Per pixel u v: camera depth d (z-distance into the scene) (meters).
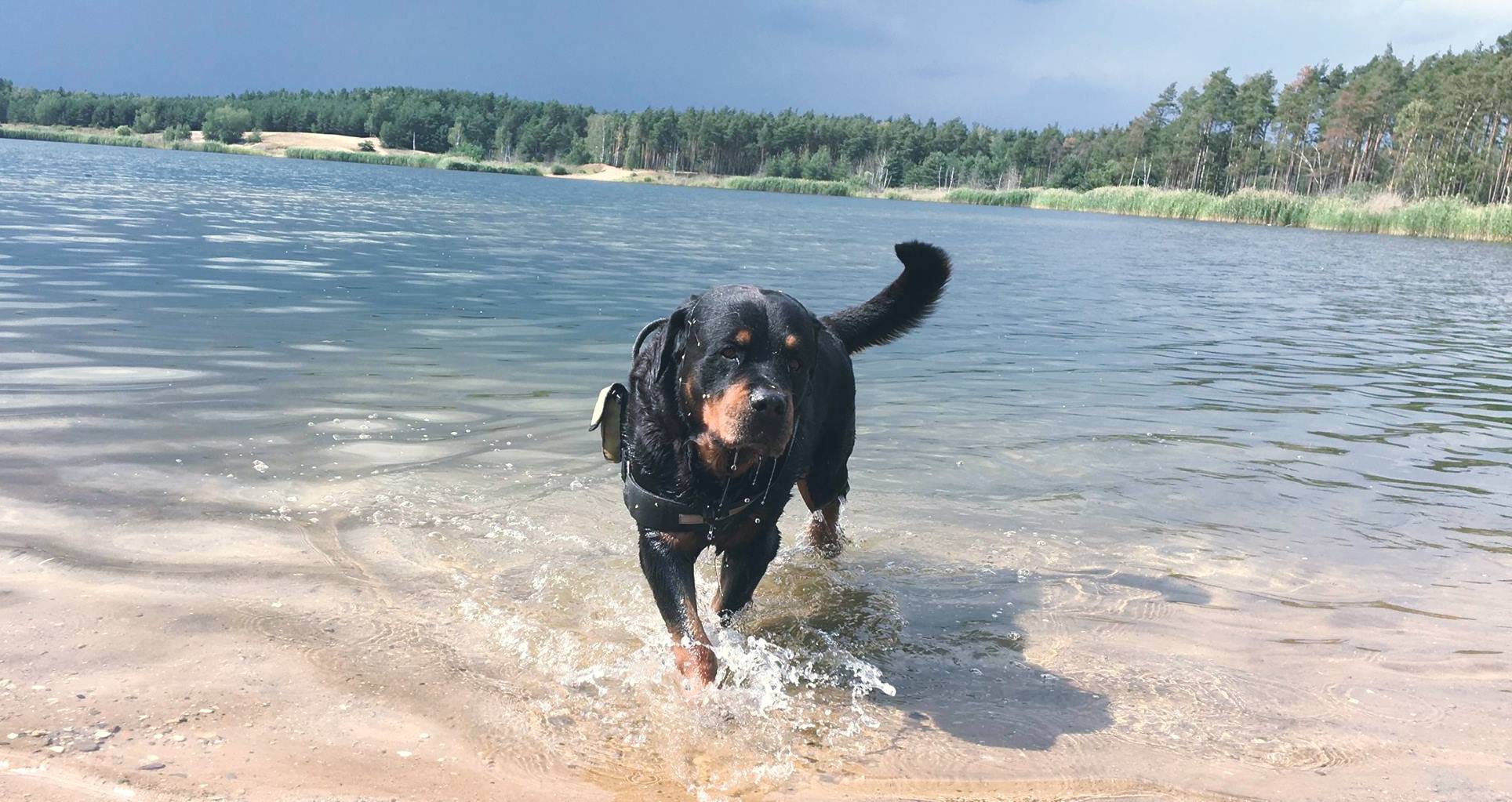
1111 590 1.98
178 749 1.22
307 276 5.44
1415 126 38.62
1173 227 21.61
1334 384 3.99
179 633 1.52
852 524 2.31
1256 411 3.46
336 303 4.61
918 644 1.75
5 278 4.55
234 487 2.17
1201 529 2.31
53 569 1.69
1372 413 3.47
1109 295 7.14
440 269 6.24
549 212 14.70
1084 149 67.75
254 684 1.40
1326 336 5.43
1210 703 1.55
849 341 2.32
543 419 2.88
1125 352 4.60
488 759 1.29
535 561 1.95
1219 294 7.58
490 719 1.39
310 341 3.71
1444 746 1.44
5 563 1.69
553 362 3.64
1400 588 2.00
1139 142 57.47
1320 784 1.33
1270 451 2.95
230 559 1.81
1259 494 2.56
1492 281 10.02
